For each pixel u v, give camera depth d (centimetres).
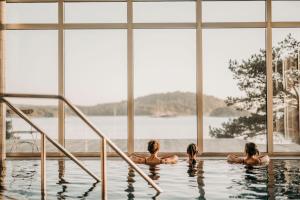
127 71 764
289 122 753
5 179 485
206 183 454
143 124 768
